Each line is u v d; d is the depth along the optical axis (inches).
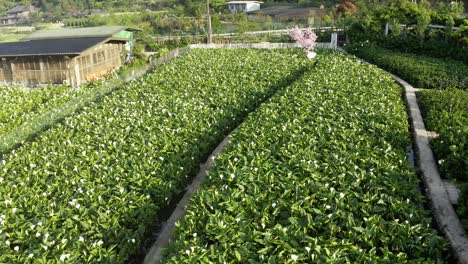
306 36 1034.1
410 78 717.9
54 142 476.1
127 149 432.5
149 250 328.5
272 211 292.2
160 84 726.5
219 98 605.3
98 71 1106.1
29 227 307.3
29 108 726.5
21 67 1040.8
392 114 473.4
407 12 1047.6
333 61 831.7
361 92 564.4
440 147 419.2
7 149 515.2
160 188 355.9
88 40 1096.2
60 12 3051.2
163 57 1115.3
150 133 468.4
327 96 547.2
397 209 285.7
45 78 1035.3
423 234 261.6
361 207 291.4
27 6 3213.6
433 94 597.3
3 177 396.8
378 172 336.5
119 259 285.6
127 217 317.7
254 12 2331.4
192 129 483.2
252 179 326.3
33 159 432.1
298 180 328.2
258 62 890.7
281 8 2368.4
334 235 266.5
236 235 263.4
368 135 413.1
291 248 248.4
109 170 379.9
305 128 430.9
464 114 509.7
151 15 2362.2
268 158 369.4
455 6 1109.7
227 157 373.7
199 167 439.8
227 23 2028.8
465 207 309.6
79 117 554.9
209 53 1063.0
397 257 242.5
